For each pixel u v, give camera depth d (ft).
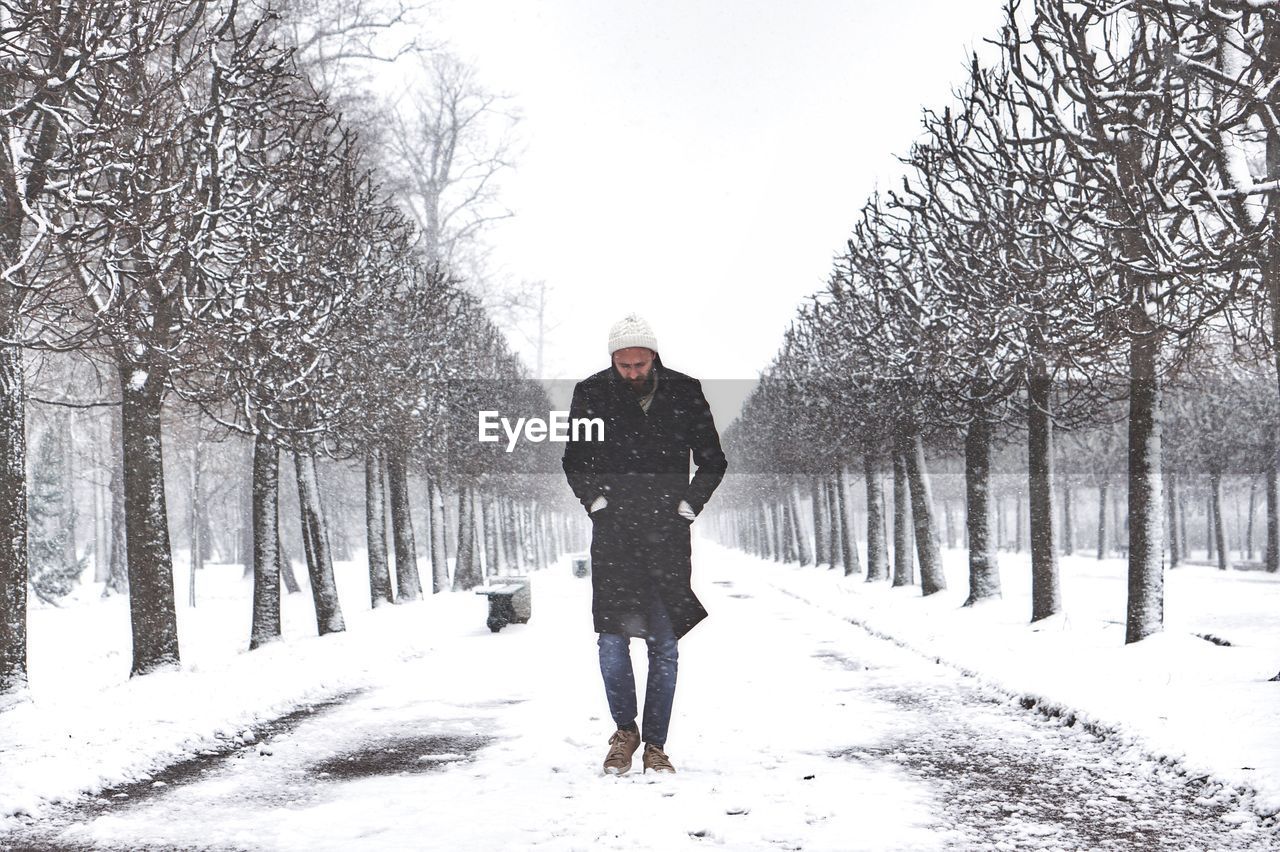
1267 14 29.55
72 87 32.94
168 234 37.17
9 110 31.89
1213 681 27.86
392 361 70.38
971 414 63.77
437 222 132.67
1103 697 26.45
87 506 241.35
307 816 17.35
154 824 17.28
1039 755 21.75
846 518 120.78
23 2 31.24
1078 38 34.58
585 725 25.95
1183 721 22.54
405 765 22.09
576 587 110.93
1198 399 128.77
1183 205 32.40
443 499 116.67
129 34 35.60
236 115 43.80
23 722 28.76
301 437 56.59
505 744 23.94
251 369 47.73
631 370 19.36
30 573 138.10
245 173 44.65
